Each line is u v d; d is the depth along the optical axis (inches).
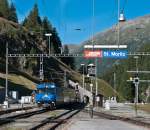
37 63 6195.9
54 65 7150.6
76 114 2084.2
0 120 1528.1
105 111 2568.9
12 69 5378.9
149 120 1674.5
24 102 3558.1
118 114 2203.5
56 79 6496.1
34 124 1369.3
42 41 7244.1
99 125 1311.5
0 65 5187.0
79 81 7559.1
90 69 2059.5
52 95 2709.2
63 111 2409.0
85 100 5556.1
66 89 3203.7
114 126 1272.1
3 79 4557.1
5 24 6038.4
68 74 7485.2
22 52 6107.3
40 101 2716.5
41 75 3917.3
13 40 5954.7
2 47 5684.1
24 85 4879.4
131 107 3651.6
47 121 1503.4
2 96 3464.6
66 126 1272.1
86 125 1311.5
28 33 6776.6
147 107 3713.1
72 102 3686.0
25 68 5954.7
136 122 1454.2
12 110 2231.8
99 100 3361.2
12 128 1198.3
